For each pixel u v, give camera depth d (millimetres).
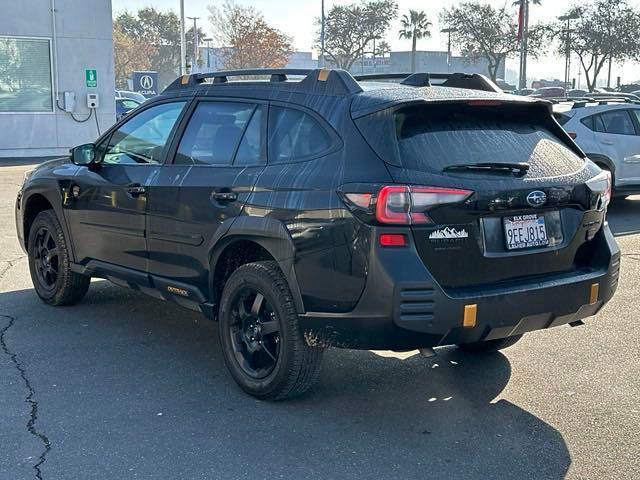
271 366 4609
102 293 7199
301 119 4602
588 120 12000
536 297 4238
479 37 51125
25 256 8664
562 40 47562
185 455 3984
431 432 4309
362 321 4059
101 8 21734
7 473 3768
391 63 77375
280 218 4395
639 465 3922
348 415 4527
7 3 20391
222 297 4859
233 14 50438
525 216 4289
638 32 45562
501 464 3932
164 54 81812
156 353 5559
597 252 4688
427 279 3945
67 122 21781
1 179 15859
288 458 3969
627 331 6172
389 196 3945
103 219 5875
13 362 5316
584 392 4902
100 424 4340
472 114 4516
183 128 5383
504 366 5383
